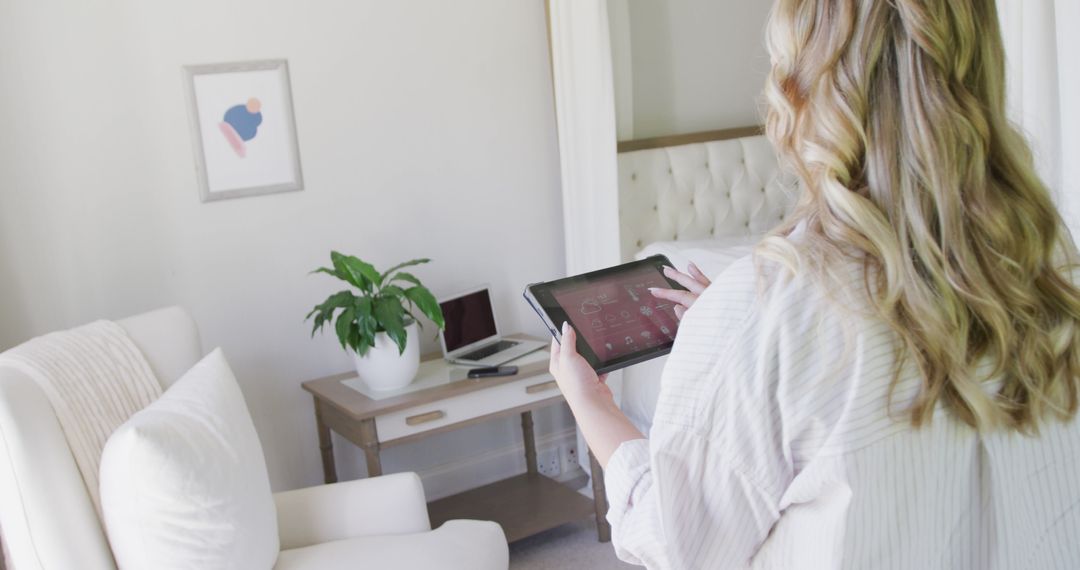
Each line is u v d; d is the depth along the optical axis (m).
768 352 0.79
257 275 3.00
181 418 1.85
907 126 0.77
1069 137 1.86
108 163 2.75
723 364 0.81
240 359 2.99
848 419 0.77
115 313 2.80
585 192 3.30
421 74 3.20
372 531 2.23
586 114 3.25
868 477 0.77
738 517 0.82
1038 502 0.84
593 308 1.29
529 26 3.38
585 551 3.05
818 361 0.78
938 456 0.80
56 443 1.76
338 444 3.20
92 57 2.70
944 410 0.79
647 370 2.99
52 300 2.72
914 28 0.77
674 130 3.82
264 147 2.96
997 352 0.78
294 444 3.10
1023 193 0.80
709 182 3.68
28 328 2.70
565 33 3.23
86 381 2.00
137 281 2.82
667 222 3.62
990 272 0.77
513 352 3.14
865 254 0.79
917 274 0.76
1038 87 1.95
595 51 3.18
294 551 2.10
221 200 2.92
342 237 3.12
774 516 0.81
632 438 1.02
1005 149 0.80
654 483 0.84
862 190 0.80
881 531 0.78
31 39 2.63
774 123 0.87
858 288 0.78
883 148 0.78
